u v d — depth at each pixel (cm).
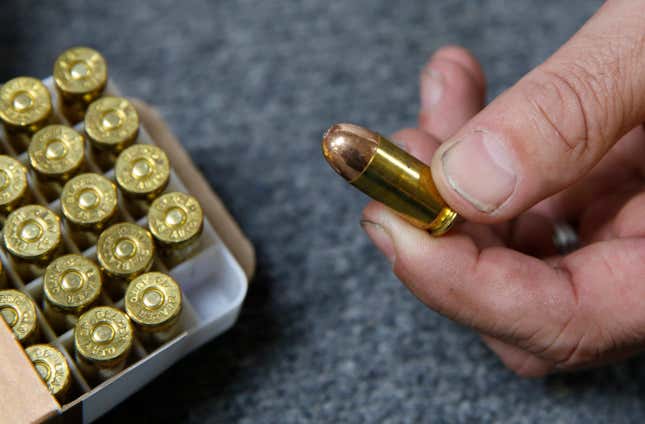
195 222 30
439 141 33
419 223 29
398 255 30
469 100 35
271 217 37
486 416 35
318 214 37
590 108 28
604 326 30
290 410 35
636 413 36
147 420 34
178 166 34
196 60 39
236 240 33
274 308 36
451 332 36
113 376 29
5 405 27
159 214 30
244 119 38
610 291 30
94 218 30
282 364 35
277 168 38
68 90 31
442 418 35
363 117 39
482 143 28
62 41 38
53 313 30
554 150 28
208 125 38
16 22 38
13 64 38
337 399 35
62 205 30
